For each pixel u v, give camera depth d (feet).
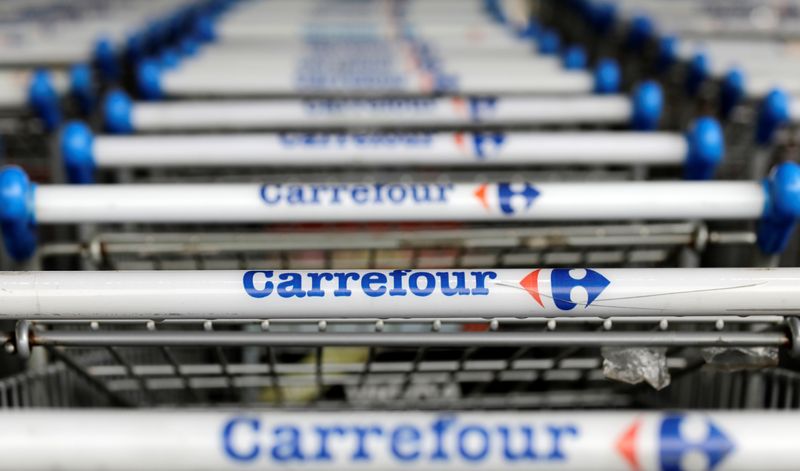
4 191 3.46
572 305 2.98
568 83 5.88
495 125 5.95
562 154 4.34
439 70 6.15
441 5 10.34
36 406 4.09
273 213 3.66
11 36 7.95
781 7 10.59
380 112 5.13
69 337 3.13
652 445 2.45
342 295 2.99
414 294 2.98
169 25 9.61
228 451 2.47
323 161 4.40
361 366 4.26
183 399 5.23
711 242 4.31
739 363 3.39
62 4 11.07
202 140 4.37
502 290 2.98
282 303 3.00
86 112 6.34
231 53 7.03
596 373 4.72
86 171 4.33
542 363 4.22
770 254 3.97
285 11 9.71
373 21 8.68
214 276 3.01
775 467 2.44
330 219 3.68
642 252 4.77
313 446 2.47
